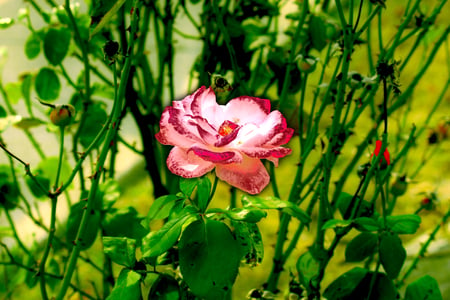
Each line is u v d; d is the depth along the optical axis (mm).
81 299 1146
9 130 2393
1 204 1092
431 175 1750
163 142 857
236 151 848
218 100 922
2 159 2146
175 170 846
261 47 1107
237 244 868
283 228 1029
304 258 984
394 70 892
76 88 1096
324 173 965
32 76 1133
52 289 1137
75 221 998
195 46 2309
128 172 2031
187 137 840
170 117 846
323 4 1125
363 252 944
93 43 1100
